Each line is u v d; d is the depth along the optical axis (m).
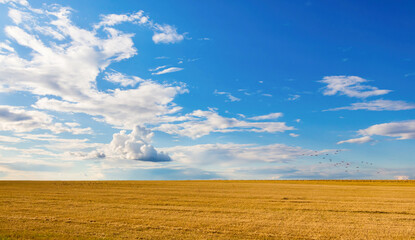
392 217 20.19
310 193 37.41
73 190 39.47
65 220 17.88
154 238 13.98
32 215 19.58
